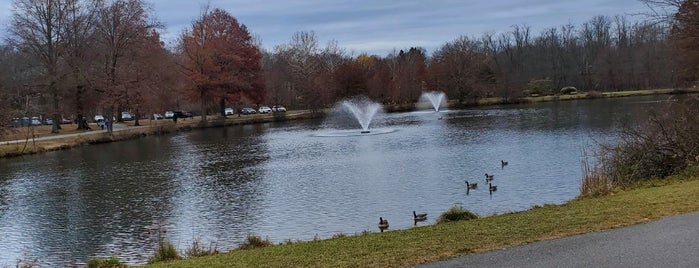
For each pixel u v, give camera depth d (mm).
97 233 17547
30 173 31594
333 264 7461
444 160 28531
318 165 29391
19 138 47625
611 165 17203
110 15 53688
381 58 124812
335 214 18000
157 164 33188
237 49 71250
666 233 7691
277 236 15719
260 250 9391
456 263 6934
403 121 61812
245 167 30188
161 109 63469
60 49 51969
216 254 10258
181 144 45594
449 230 9391
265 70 90500
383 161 29453
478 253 7379
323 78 84812
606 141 31250
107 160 36219
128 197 23109
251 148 40094
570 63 105938
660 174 16188
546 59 108188
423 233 9312
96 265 10484
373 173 25609
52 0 51562
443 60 94500
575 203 11734
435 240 8516
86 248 15945
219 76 67250
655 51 90000
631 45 100188
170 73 59094
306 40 99125
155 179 27500
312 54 98562
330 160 31141
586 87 103375
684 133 16453
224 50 68375
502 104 89125
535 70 107312
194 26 67812
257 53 75250
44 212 20984
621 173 16141
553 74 106125
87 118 78938
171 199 22219
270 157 34125
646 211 9484
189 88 66188
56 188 26203
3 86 46250
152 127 58094
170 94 62125
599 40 106688
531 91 96812
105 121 59344
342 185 23016
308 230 16219
